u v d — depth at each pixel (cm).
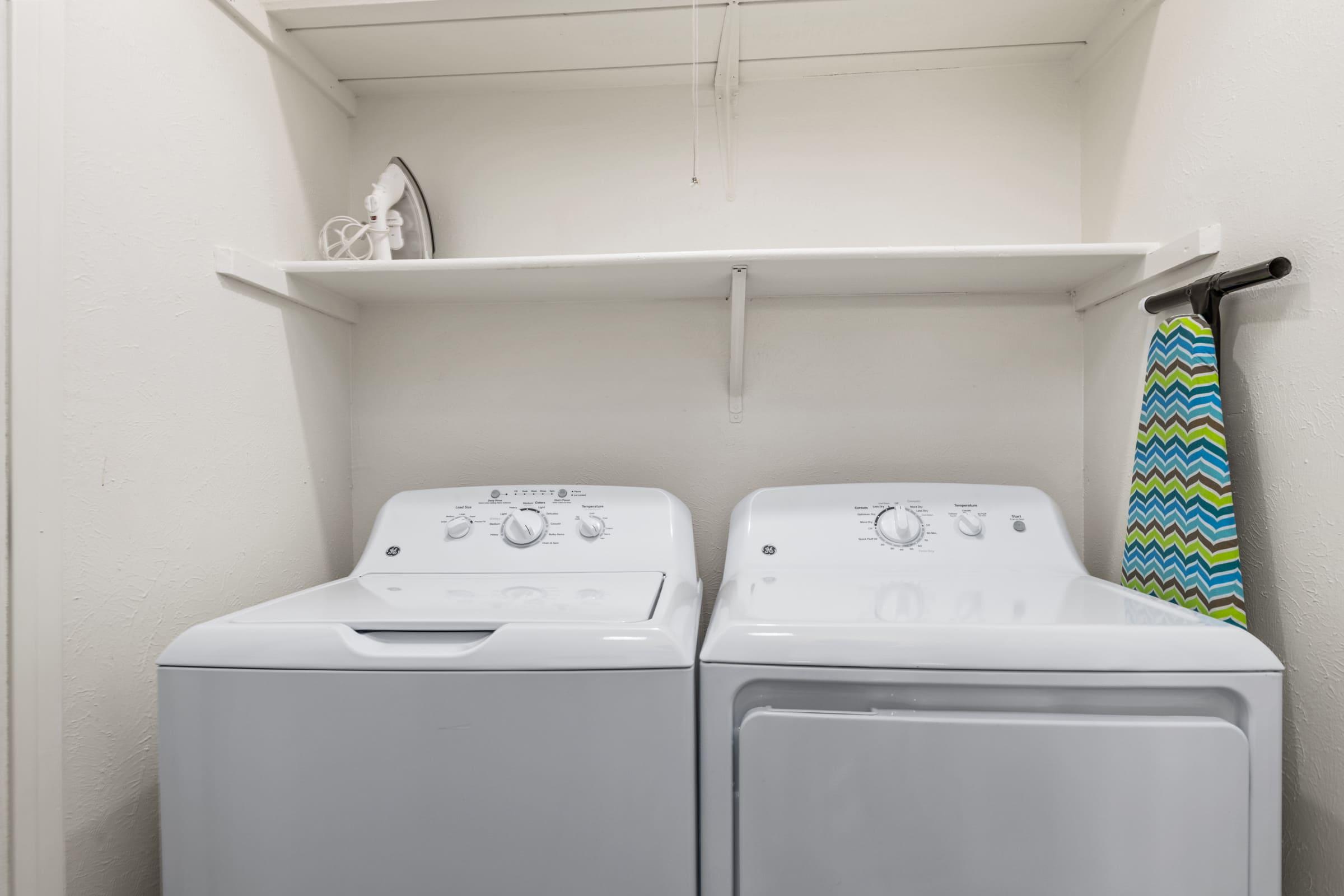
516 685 80
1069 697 78
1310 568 88
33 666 79
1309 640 88
